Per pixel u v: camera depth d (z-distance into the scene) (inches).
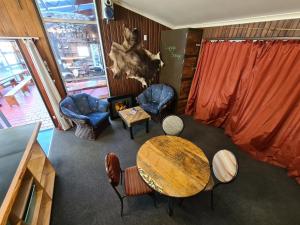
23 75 248.2
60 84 130.5
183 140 80.4
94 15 125.5
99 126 125.8
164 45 152.6
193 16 117.3
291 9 74.1
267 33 91.7
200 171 62.6
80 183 86.0
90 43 155.2
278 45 86.3
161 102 142.0
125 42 142.7
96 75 189.3
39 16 105.0
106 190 82.2
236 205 74.5
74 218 69.5
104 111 136.4
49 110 132.2
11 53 231.6
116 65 147.4
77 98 128.5
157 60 163.8
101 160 102.4
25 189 58.5
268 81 93.0
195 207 73.5
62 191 81.4
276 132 95.1
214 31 122.7
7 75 223.9
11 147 64.4
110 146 115.6
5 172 52.2
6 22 98.1
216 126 137.6
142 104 148.3
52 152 109.6
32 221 57.7
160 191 54.7
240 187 83.0
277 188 82.7
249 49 102.0
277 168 94.6
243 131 109.2
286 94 86.3
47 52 116.6
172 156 69.9
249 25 99.7
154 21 146.6
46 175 84.4
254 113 102.3
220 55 119.8
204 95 138.9
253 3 77.3
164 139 80.9
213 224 67.2
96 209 73.2
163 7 116.2
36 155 81.0
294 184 84.8
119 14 130.8
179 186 56.3
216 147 113.2
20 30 103.2
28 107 177.0
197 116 148.7
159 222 67.9
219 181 64.7
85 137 123.3
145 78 166.4
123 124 138.5
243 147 108.5
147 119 123.6
